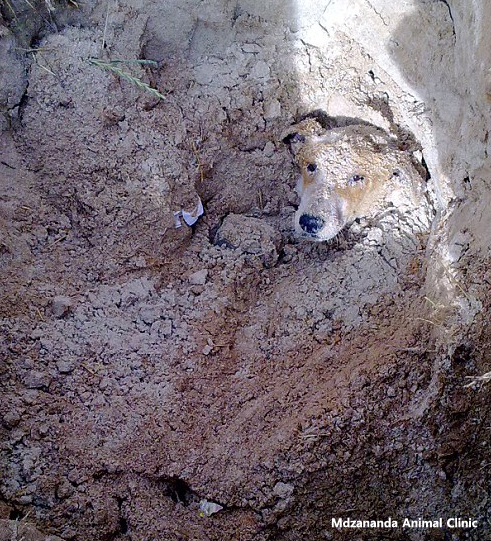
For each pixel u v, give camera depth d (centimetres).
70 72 70
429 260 70
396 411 63
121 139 71
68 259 70
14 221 69
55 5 71
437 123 73
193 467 62
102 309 69
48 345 65
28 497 58
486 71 62
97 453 61
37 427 61
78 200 71
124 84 72
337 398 64
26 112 71
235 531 60
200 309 70
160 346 68
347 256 74
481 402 59
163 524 60
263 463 62
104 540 58
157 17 74
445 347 62
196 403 65
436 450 61
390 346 66
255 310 74
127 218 71
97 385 64
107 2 72
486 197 64
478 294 61
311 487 61
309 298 72
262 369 68
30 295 67
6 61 69
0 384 62
